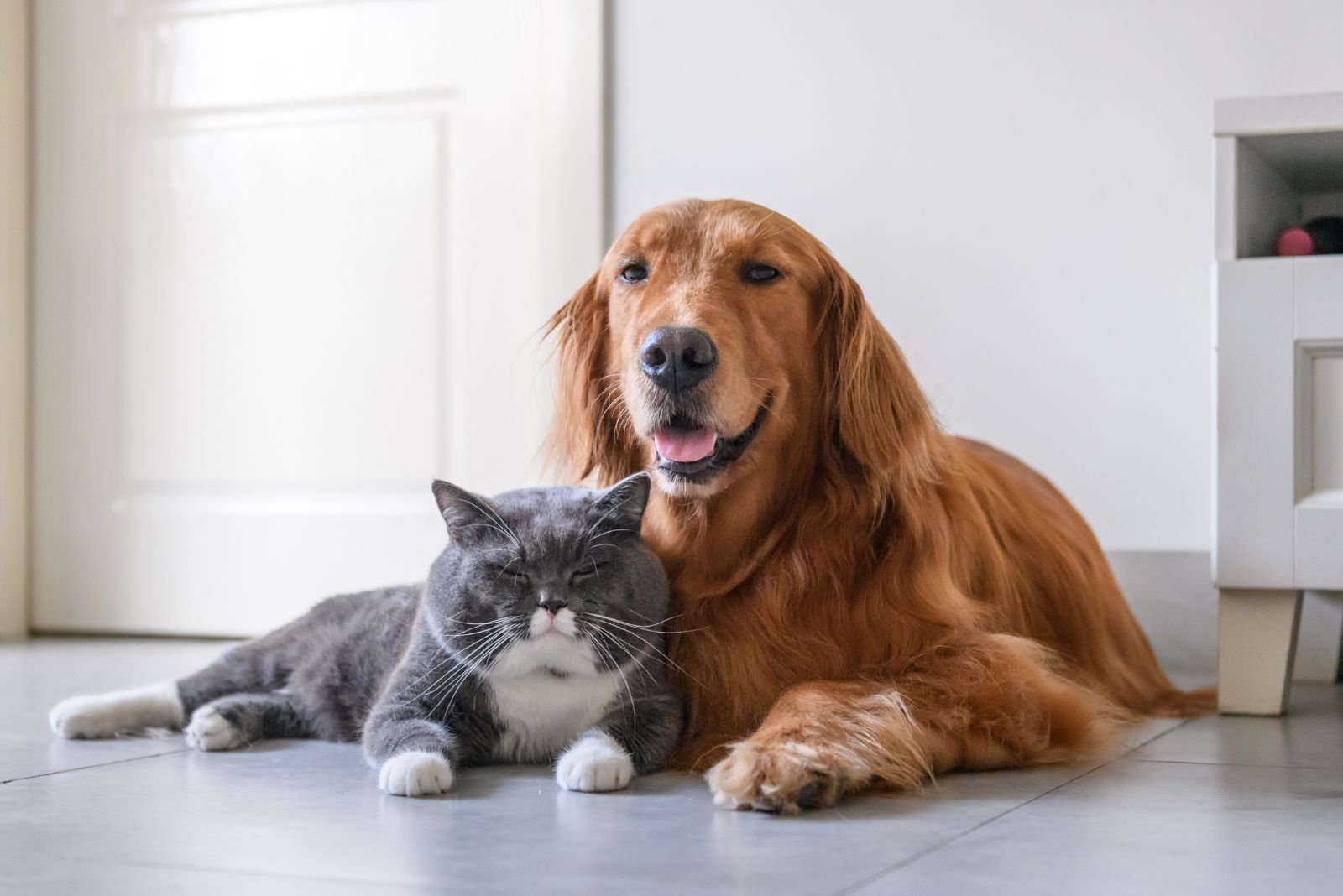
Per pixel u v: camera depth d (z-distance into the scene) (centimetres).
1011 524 212
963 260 308
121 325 351
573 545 160
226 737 177
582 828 130
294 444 340
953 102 308
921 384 308
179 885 109
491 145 331
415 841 125
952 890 107
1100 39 299
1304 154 219
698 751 166
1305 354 204
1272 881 110
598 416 190
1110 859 117
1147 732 196
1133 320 297
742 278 176
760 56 321
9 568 350
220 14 345
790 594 177
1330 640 266
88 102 354
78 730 185
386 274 335
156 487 349
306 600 337
